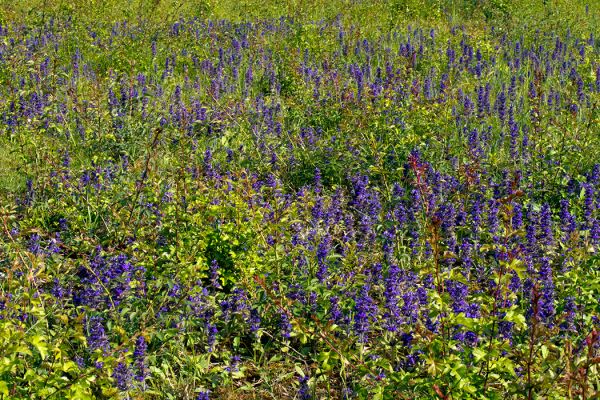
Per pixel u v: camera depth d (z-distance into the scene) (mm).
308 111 9180
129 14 15859
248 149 7898
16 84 9594
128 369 3920
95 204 6434
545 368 3707
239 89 10367
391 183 7223
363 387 3887
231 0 18625
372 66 12492
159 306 4688
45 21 14398
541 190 6652
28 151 7234
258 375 4746
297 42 13484
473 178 6531
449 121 8219
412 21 16859
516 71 12031
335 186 6926
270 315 4938
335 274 5113
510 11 17109
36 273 4105
